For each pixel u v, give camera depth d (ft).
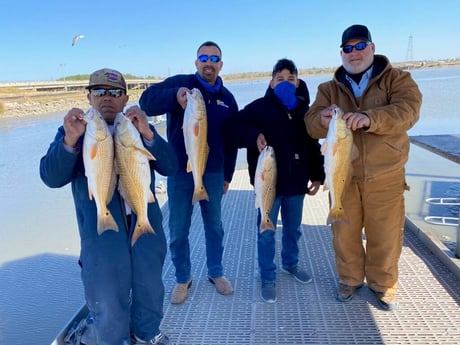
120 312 8.15
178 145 10.96
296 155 11.19
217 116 11.31
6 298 12.22
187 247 11.30
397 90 9.64
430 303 10.32
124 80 8.86
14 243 15.57
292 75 11.08
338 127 9.04
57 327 10.99
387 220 10.03
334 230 10.69
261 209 10.68
